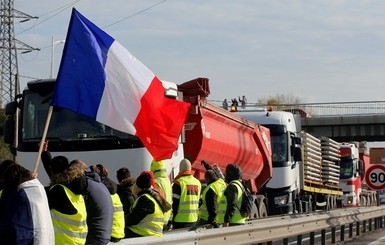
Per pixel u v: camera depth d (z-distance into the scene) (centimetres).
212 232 1163
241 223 1377
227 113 2123
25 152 1659
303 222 1688
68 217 777
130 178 1177
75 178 784
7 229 664
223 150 2095
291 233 1608
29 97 1683
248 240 1345
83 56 961
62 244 775
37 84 1677
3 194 676
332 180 4119
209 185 1384
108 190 884
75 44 959
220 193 1402
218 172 1612
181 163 1403
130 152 1627
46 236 675
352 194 4912
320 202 3900
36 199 675
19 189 673
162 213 1031
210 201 1369
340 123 7344
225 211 1388
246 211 1371
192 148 1864
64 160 789
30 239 667
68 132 1652
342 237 2145
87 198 821
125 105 985
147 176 1024
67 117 1659
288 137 2978
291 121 3062
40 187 683
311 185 3550
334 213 2006
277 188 2939
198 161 1891
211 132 1959
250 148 2430
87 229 812
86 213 819
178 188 1379
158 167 1330
